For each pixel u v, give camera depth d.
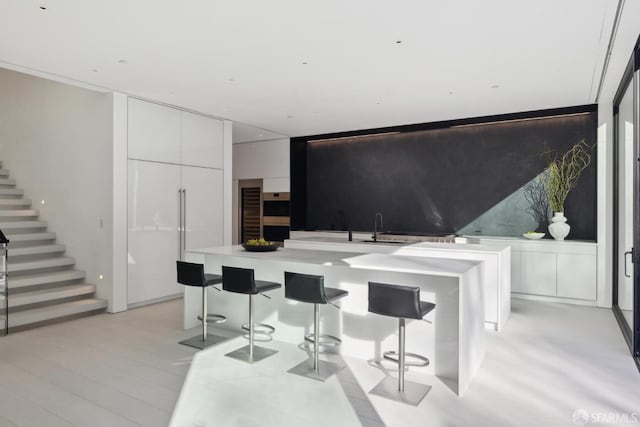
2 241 4.49
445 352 3.42
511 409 2.85
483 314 3.70
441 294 3.43
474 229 7.05
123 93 5.42
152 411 2.82
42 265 5.52
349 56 4.06
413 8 3.08
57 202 6.12
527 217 6.63
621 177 5.20
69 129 5.92
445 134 7.28
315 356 3.46
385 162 7.88
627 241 4.79
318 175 8.66
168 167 6.07
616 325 4.82
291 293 3.46
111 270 5.36
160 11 3.13
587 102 5.81
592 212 6.19
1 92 7.18
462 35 3.55
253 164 9.21
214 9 3.10
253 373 3.44
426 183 7.47
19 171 6.81
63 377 3.37
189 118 6.41
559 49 3.83
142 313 5.35
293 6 3.05
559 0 2.93
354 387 3.18
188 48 3.87
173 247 6.16
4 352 3.95
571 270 5.80
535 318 5.11
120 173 5.41
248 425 2.64
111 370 3.51
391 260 3.76
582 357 3.81
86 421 2.70
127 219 5.51
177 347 4.07
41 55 4.05
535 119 6.55
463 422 2.68
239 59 4.16
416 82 4.89
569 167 6.29
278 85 5.04
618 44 3.68
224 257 4.69
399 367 3.14
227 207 7.07
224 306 4.72
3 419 2.72
